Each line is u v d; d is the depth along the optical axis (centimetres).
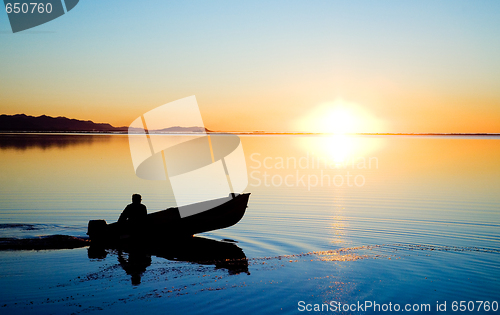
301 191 1978
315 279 809
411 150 5453
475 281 802
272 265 900
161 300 705
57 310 660
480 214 1430
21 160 3447
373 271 859
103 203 1594
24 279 799
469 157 4175
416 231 1193
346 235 1151
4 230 1168
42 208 1485
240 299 712
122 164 3238
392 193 1909
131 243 1088
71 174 2550
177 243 1094
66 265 891
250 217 1391
